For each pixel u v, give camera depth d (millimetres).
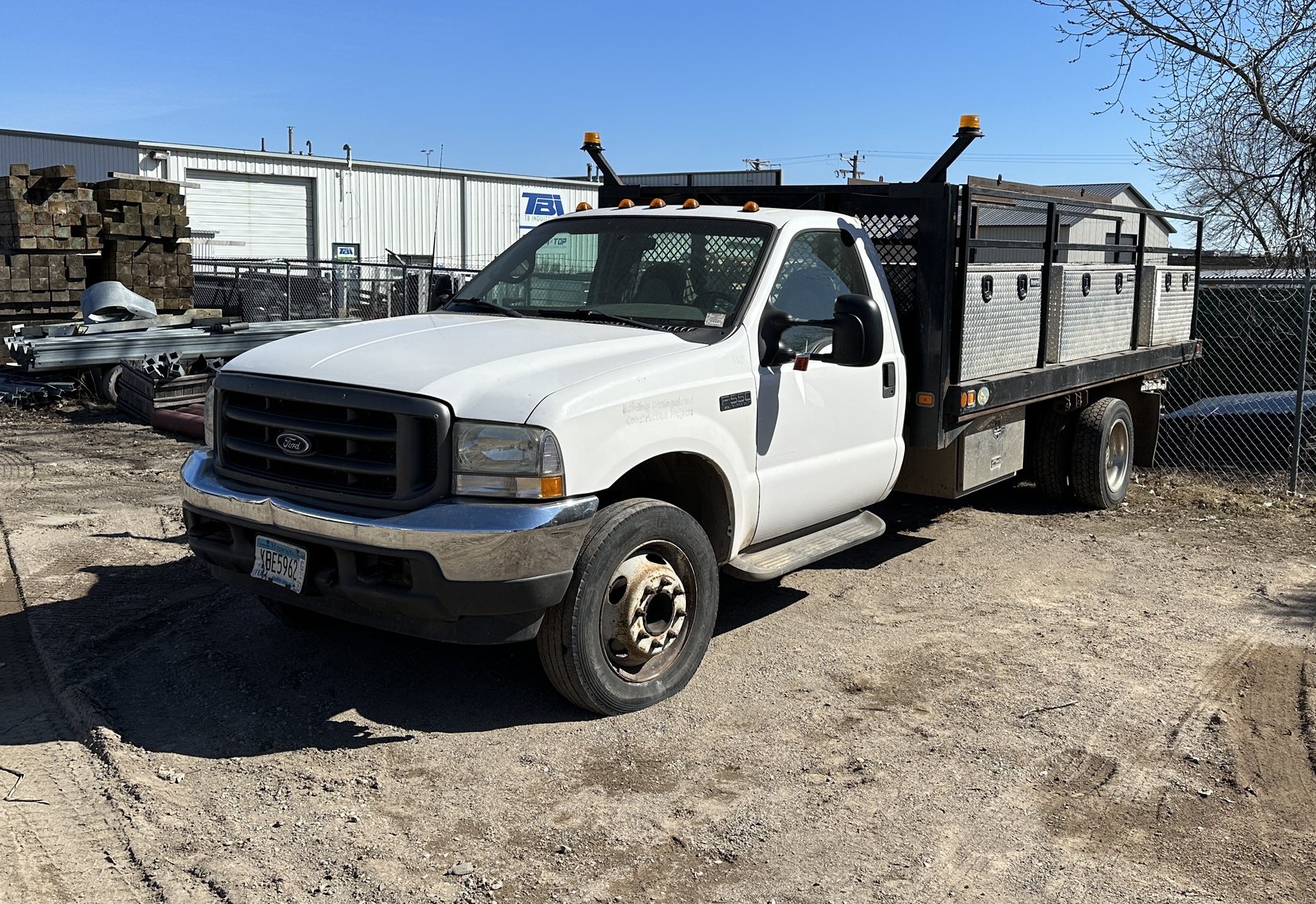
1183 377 11938
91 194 15938
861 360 5004
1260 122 11555
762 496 5316
